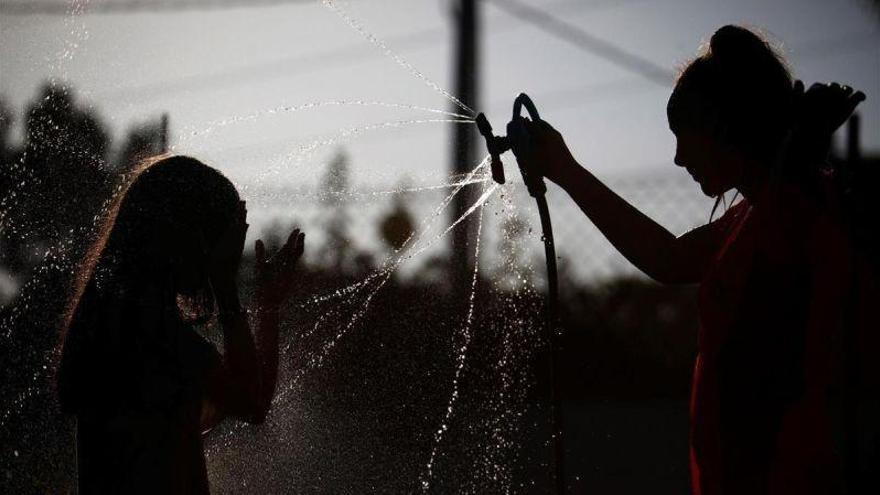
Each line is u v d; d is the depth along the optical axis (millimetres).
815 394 2504
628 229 3074
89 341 3195
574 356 8953
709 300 2566
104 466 3107
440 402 6832
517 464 6238
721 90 2746
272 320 3484
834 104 2525
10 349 5125
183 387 3141
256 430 5223
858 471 2572
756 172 2758
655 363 9023
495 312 7836
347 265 6949
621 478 5969
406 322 7184
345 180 6668
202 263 3338
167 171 3363
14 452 4762
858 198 2566
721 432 2514
